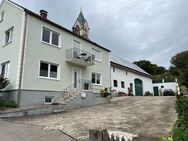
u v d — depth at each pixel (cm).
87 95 1491
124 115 915
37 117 946
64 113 1094
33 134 611
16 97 1168
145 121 748
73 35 1717
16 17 1387
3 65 1446
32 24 1336
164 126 646
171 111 969
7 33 1513
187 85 1343
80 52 1664
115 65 2486
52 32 1506
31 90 1250
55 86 1445
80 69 1753
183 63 4203
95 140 429
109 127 671
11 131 651
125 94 2559
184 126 538
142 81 3338
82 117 912
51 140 545
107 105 1441
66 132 627
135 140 498
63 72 1542
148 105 1264
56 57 1493
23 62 1230
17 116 956
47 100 1370
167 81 4016
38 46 1352
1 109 1016
